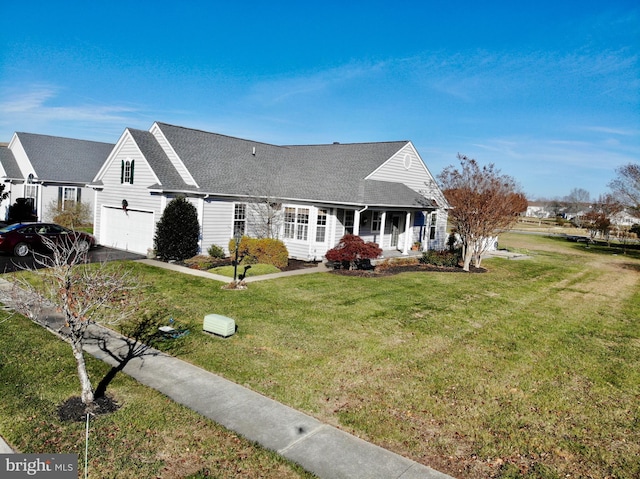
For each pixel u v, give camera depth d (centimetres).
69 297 693
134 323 1112
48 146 3525
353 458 595
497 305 1513
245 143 2716
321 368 888
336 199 2122
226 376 831
